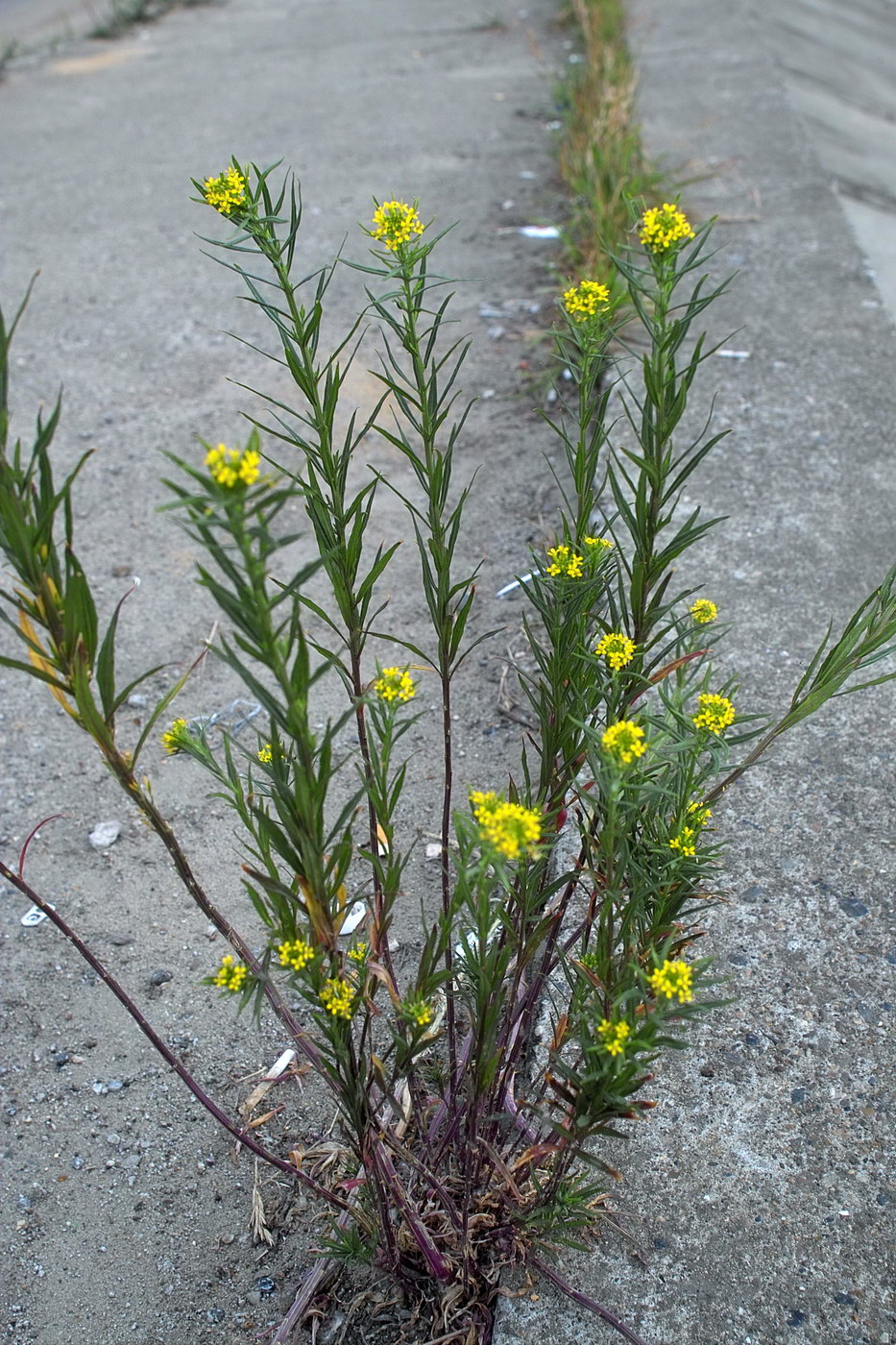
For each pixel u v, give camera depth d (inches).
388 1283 80.4
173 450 175.5
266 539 47.9
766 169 239.5
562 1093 61.6
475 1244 75.7
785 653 123.5
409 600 143.9
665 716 77.1
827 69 323.6
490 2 412.8
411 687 62.6
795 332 181.9
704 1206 78.6
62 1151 91.8
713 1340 72.0
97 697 133.3
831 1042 87.5
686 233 60.1
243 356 198.7
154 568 153.9
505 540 150.8
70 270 234.2
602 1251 76.7
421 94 319.6
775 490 148.2
